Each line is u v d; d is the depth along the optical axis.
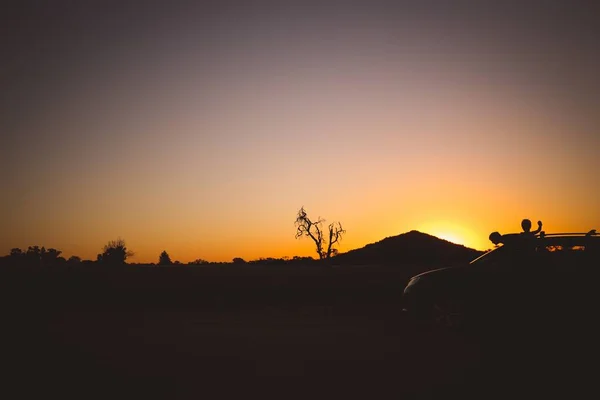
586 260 10.16
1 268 26.11
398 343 10.49
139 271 26.12
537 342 10.31
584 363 8.59
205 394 6.96
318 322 13.74
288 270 25.89
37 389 7.24
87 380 7.70
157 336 11.52
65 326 13.27
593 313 9.79
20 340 11.04
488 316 10.81
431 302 11.62
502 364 8.53
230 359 9.05
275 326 12.98
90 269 26.44
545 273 10.36
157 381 7.63
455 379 7.58
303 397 6.79
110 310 17.36
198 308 17.94
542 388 7.07
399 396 6.76
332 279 23.19
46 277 23.83
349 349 9.89
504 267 10.89
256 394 6.94
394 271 24.73
